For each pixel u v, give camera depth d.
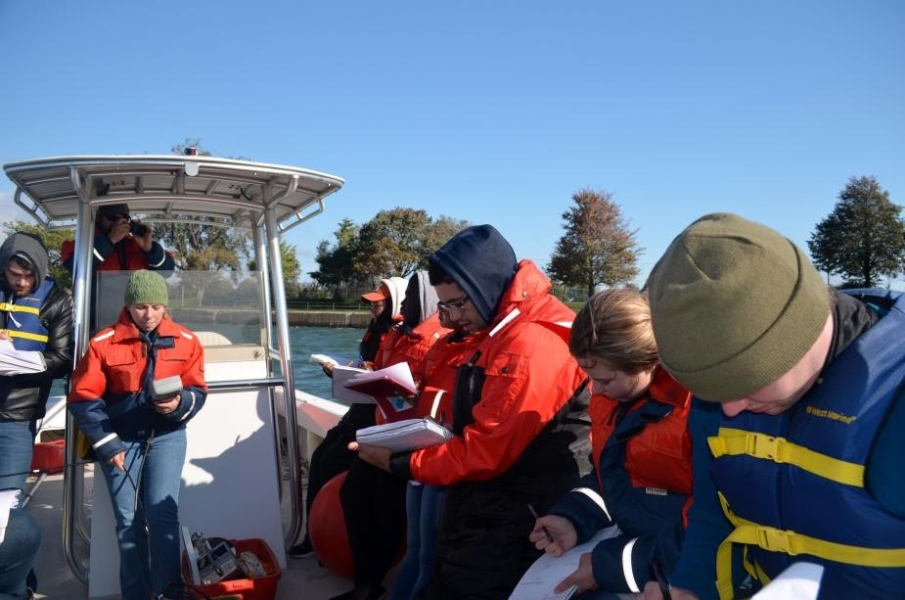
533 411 2.46
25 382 3.74
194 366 3.51
